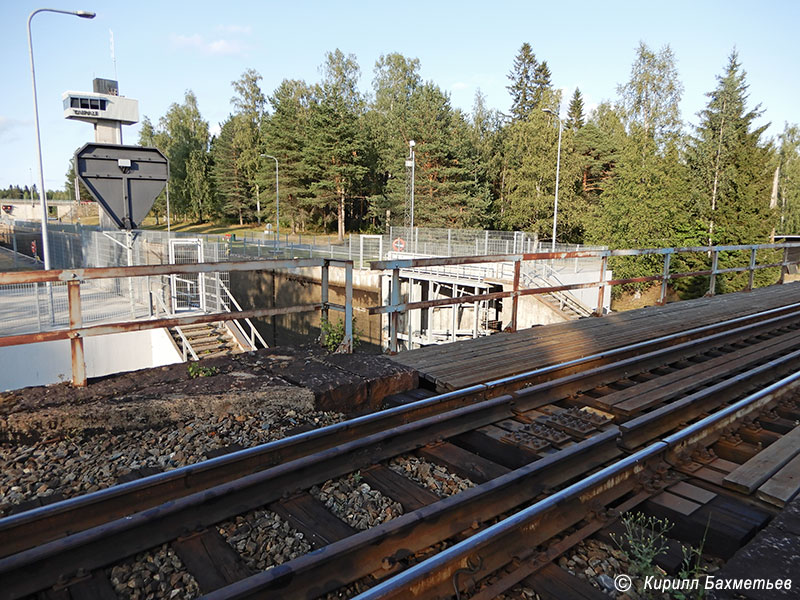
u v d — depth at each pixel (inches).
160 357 513.7
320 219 2768.2
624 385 246.5
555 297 885.8
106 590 109.6
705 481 153.2
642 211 1258.0
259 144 3070.9
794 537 118.7
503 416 203.2
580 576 118.0
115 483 147.6
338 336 269.7
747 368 280.7
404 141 2229.3
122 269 189.3
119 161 423.2
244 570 116.7
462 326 1085.1
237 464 153.8
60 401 183.2
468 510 135.5
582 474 160.7
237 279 1478.8
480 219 2049.7
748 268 550.0
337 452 157.2
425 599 104.7
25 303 592.4
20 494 140.6
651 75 1872.5
